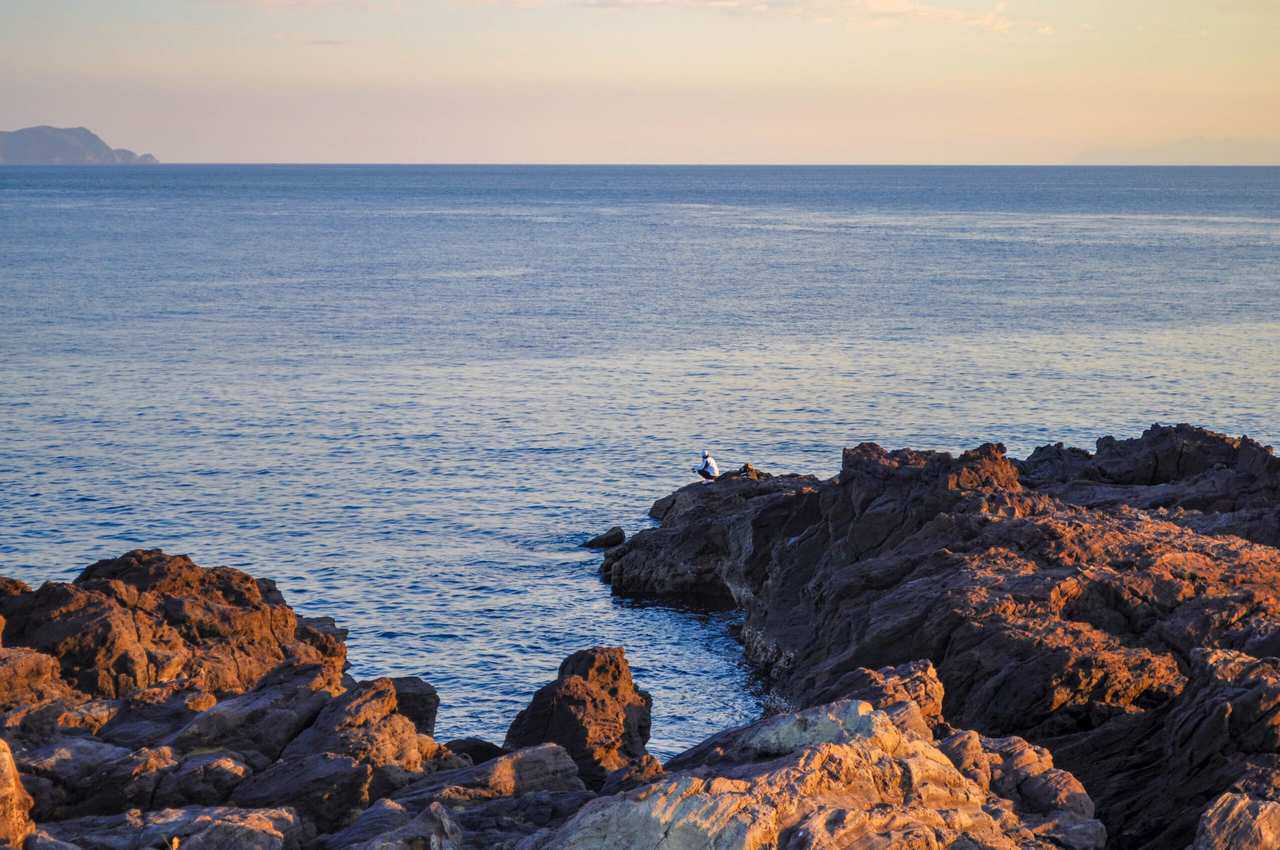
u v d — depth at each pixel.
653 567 48.81
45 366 88.88
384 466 65.25
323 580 48.72
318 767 22.33
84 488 59.62
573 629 45.12
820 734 20.34
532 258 182.50
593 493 61.38
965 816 18.77
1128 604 34.34
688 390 84.88
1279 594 35.22
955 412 78.25
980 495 42.56
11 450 66.19
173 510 56.75
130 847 19.23
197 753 23.41
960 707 31.41
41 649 26.58
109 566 32.12
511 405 79.88
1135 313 120.50
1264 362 94.00
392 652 42.06
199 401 79.06
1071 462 53.50
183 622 30.00
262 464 64.94
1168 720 25.88
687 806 17.25
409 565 50.75
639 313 122.56
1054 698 29.70
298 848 19.73
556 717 27.94
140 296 129.25
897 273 160.25
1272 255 182.12
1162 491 47.56
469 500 59.78
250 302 127.00
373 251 191.50
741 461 67.50
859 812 17.67
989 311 122.94
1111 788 25.50
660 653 43.53
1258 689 24.23
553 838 17.38
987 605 33.97
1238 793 21.95
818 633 39.91
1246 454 48.94
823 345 102.88
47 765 22.20
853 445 70.88
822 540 45.50
